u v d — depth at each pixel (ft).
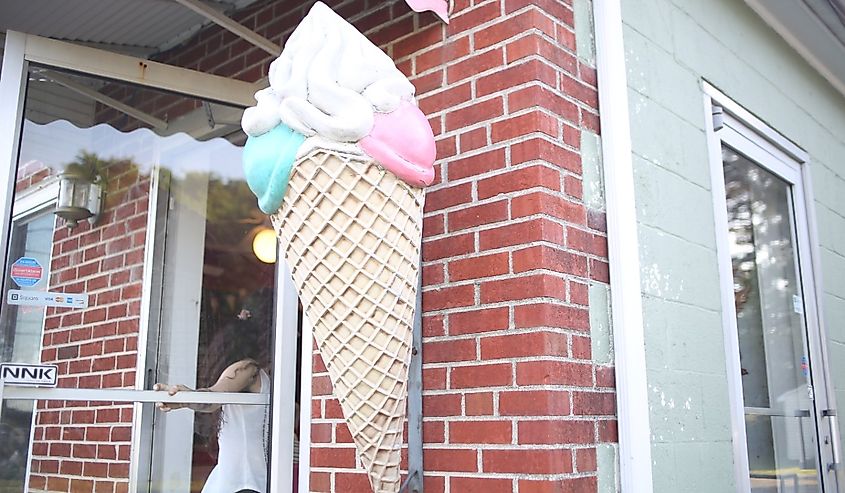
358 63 6.06
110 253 9.85
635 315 8.17
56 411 9.30
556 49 8.13
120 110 9.92
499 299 7.57
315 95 5.97
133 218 10.00
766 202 12.55
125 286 9.94
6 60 9.04
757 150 12.46
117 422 9.70
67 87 9.52
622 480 7.75
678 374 9.18
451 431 7.68
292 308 10.09
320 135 5.96
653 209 9.35
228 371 10.08
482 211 7.87
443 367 7.88
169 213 10.30
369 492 8.34
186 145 10.37
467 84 8.27
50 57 9.25
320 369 9.19
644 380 8.14
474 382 7.60
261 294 10.19
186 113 10.23
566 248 7.69
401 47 8.94
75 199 9.59
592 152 8.39
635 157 9.21
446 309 7.97
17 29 11.44
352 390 5.98
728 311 10.53
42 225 9.29
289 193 6.13
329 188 5.95
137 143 10.08
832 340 13.65
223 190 10.44
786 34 13.66
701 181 10.55
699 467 9.23
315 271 6.03
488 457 7.36
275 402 9.78
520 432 7.18
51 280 9.34
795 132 13.74
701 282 10.07
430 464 7.79
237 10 11.19
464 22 8.44
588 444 7.46
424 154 6.23
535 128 7.64
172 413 10.01
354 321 5.94
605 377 7.89
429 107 8.54
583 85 8.46
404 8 9.01
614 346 8.06
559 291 7.47
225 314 10.20
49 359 9.23
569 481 7.11
